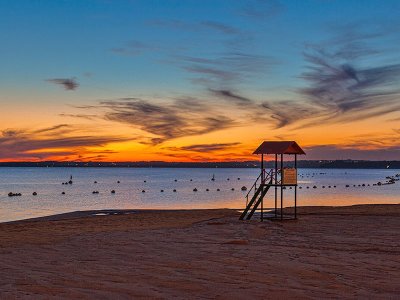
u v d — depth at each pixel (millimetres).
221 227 22266
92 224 25547
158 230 21312
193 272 10672
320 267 11297
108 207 52219
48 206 54031
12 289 8789
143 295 8352
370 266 11438
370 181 151000
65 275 10297
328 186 109938
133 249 15039
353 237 18297
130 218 29422
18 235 20141
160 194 80062
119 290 8742
